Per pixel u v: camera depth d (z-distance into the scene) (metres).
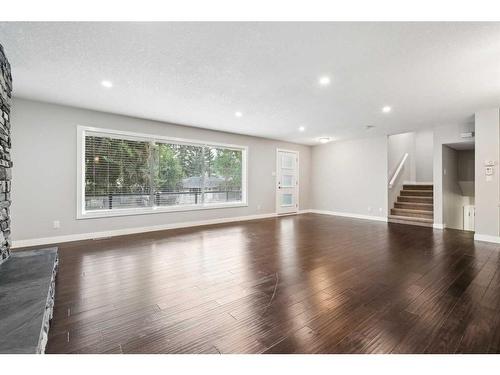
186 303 2.11
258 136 6.75
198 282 2.54
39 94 3.53
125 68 2.74
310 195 8.34
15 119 3.65
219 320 1.86
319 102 3.87
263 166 6.99
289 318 1.88
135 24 1.98
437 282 2.54
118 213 4.59
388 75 2.88
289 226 5.64
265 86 3.24
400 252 3.60
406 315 1.92
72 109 4.10
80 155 4.17
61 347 1.54
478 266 3.01
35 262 2.25
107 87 3.28
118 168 4.63
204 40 2.21
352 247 3.86
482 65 2.62
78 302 2.11
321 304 2.10
